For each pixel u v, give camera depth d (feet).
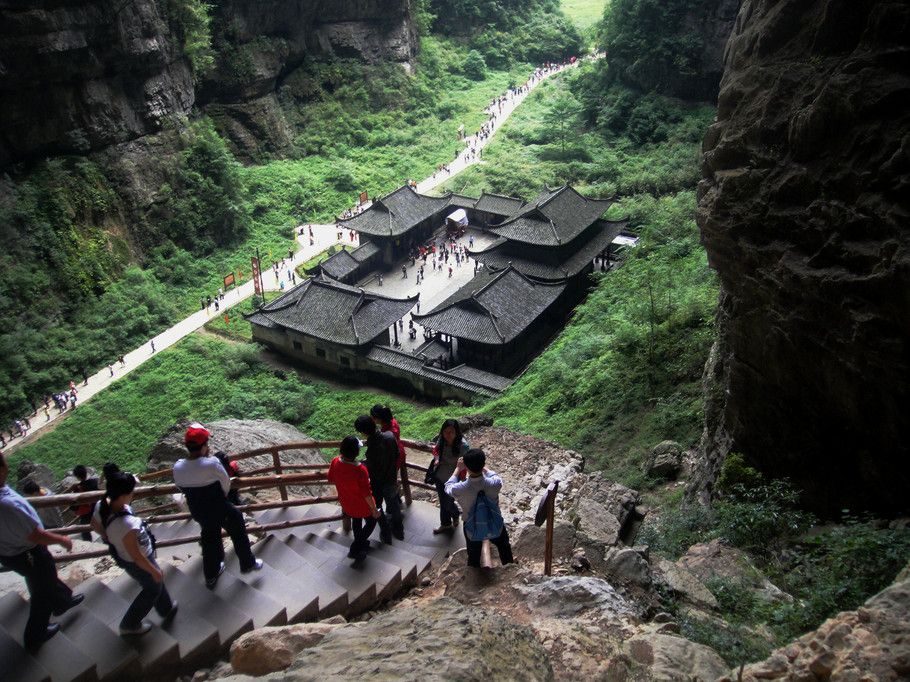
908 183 45.19
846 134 49.60
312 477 41.14
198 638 31.60
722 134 62.44
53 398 172.86
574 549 39.19
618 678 26.96
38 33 187.93
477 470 34.01
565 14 422.00
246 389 176.86
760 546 49.67
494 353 177.88
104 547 40.55
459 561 38.37
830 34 54.08
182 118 240.12
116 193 217.15
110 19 203.72
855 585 36.40
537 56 391.86
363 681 21.25
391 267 228.84
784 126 55.16
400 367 172.76
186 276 221.46
